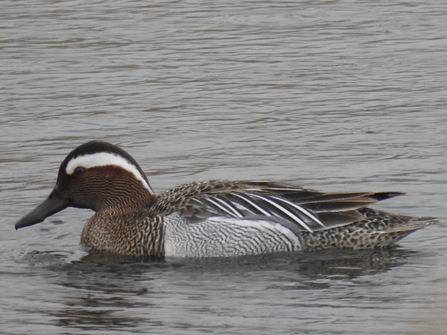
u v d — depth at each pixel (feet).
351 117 62.95
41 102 66.69
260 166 55.26
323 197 44.96
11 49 78.13
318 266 42.88
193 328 36.63
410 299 38.91
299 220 44.52
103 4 91.20
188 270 42.91
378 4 90.58
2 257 44.80
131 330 36.58
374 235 44.55
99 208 46.96
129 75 72.23
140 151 58.03
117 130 61.52
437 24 83.56
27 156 57.41
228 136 60.18
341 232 44.60
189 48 78.28
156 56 76.43
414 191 51.34
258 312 38.04
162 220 44.96
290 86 69.31
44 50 77.87
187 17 86.99
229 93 68.13
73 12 88.38
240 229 44.39
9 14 87.40
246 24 84.74
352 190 51.42
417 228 44.70
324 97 66.90
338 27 83.30
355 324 36.68
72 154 47.11
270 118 63.16
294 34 81.71
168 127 61.93
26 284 41.42
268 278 41.65
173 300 39.40
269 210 44.73
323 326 36.55
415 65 73.15
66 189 47.26
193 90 68.80
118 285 41.16
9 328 37.06
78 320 37.63
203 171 54.75
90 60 75.66
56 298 39.86
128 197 46.70
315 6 90.07
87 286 41.09
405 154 56.59
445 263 42.91
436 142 58.34
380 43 78.59
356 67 73.05
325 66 73.41
